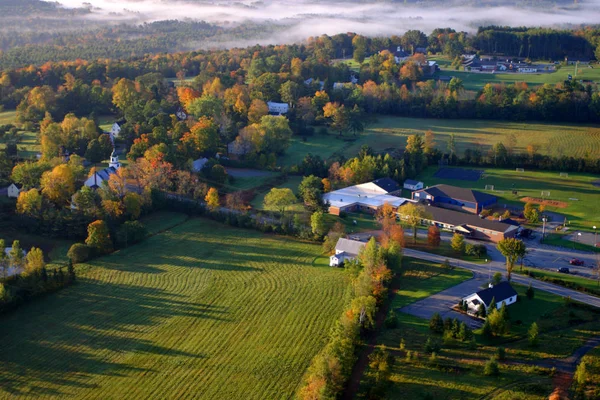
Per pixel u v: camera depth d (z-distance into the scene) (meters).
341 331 99.12
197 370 96.88
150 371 96.94
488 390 88.44
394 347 100.12
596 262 138.75
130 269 133.88
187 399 89.75
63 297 121.38
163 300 120.31
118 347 104.00
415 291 121.38
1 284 115.38
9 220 154.62
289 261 138.00
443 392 88.31
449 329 102.81
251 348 102.69
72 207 155.62
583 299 117.81
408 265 133.62
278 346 103.06
